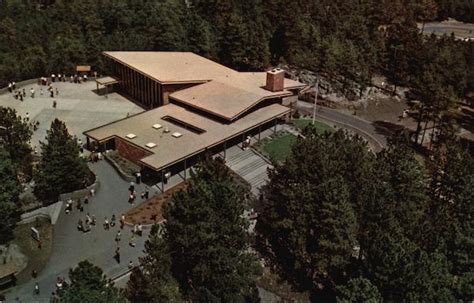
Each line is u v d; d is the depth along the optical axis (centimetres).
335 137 8581
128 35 15075
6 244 7512
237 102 10781
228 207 6456
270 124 11750
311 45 15175
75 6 16125
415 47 14938
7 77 13375
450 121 12306
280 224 7300
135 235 7788
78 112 11844
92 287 5069
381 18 17012
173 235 6581
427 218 7175
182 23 15512
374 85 15300
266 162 10062
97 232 7869
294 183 7462
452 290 6119
